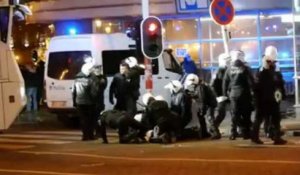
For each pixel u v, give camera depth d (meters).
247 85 15.55
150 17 17.11
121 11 24.59
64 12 25.64
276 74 14.70
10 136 18.53
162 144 15.68
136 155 13.79
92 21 25.62
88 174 11.55
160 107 15.81
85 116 16.94
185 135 16.38
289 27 23.55
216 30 24.16
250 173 11.10
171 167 12.01
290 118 20.78
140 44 17.55
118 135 17.33
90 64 16.77
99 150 14.82
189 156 13.39
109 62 19.47
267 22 23.73
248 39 23.88
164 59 20.31
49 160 13.46
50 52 19.88
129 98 17.06
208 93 16.36
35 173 11.80
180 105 16.31
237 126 16.11
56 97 19.70
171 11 24.11
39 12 26.14
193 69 21.86
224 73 16.33
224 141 15.87
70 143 16.52
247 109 15.70
